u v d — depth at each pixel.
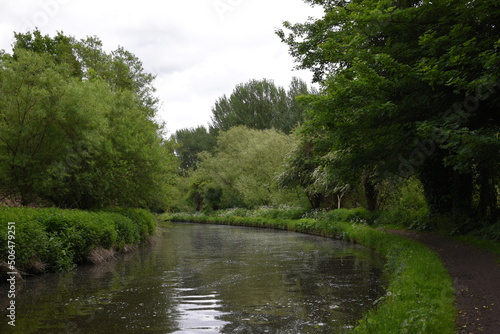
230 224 41.22
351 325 6.09
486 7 10.34
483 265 9.12
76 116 14.92
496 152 10.49
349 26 13.14
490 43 10.80
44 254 10.84
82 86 15.98
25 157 13.92
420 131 11.40
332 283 9.38
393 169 16.36
